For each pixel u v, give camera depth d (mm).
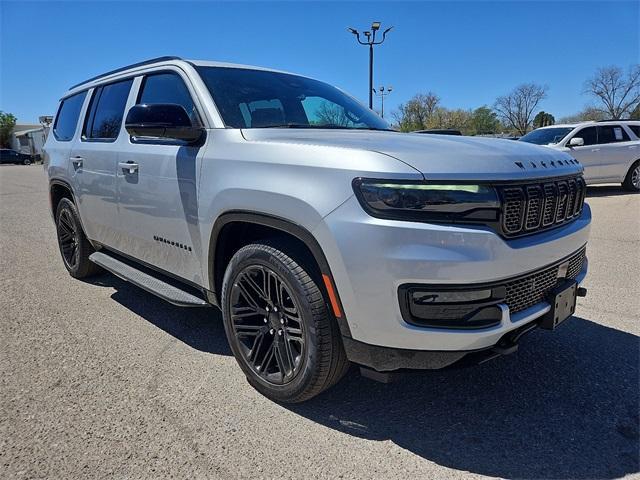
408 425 2436
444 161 2109
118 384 2834
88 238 4520
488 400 2650
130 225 3598
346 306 2164
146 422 2455
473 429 2400
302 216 2234
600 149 11594
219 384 2832
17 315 3936
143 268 3816
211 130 2859
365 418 2498
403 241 2002
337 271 2143
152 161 3215
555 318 2436
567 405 2594
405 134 2973
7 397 2689
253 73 3438
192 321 3820
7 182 20969
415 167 2055
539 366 3004
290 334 2479
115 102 3924
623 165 11773
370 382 2842
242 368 2773
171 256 3232
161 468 2125
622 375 2889
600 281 4715
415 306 2037
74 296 4418
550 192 2387
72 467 2131
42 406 2600
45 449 2248
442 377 2893
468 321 2059
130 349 3307
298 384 2445
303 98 3447
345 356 2371
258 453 2227
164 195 3127
